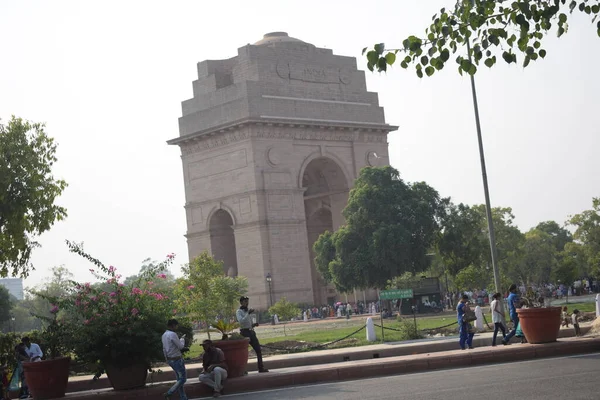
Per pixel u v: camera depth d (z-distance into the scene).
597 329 36.66
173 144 104.62
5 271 50.28
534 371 24.17
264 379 27.00
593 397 18.45
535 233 158.50
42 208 50.19
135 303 27.61
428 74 17.59
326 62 106.25
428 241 90.81
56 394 27.09
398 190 90.81
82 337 26.92
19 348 32.84
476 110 42.03
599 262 114.00
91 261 28.09
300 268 98.75
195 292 56.88
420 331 48.94
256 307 96.12
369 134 107.81
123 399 26.50
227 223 103.38
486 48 17.84
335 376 27.42
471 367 27.34
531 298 37.44
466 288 84.75
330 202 108.19
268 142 98.81
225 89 100.69
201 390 26.62
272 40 104.12
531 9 17.47
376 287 90.06
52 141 50.91
